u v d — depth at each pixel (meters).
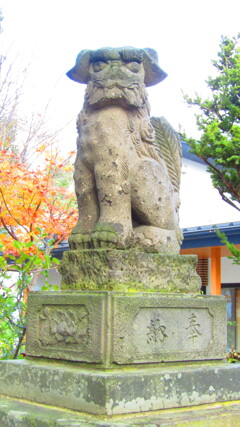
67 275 3.35
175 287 3.38
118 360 2.88
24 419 2.86
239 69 7.16
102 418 2.70
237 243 8.45
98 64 3.43
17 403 3.18
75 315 3.09
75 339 3.06
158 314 3.11
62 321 3.17
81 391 2.84
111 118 3.38
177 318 3.21
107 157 3.31
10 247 6.16
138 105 3.44
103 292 2.96
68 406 2.90
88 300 3.01
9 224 6.54
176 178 3.89
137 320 3.00
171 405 2.97
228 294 10.90
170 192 3.58
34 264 4.85
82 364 3.02
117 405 2.73
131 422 2.69
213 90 7.48
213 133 6.89
